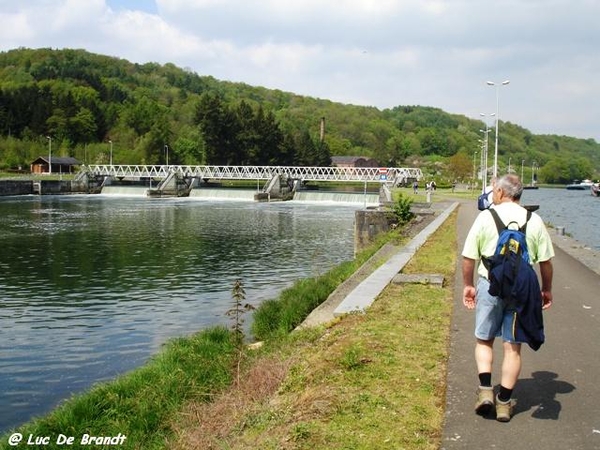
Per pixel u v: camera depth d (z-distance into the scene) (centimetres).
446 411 678
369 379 781
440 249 2216
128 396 1041
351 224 6212
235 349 1242
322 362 875
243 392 911
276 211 7900
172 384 1035
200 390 1015
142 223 6225
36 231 5428
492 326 644
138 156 15562
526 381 777
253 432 695
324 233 5428
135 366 1805
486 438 611
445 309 1188
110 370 1773
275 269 3612
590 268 1789
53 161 13738
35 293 2905
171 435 850
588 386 757
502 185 661
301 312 1641
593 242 4128
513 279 616
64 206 8550
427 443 601
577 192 17300
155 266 3691
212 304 2659
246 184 13825
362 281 1586
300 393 779
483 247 652
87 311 2538
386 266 1773
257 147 14200
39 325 2306
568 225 5684
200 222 6369
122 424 916
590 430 629
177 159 16200
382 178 6197
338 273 2223
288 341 1137
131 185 13300
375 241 3266
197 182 11781
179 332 2198
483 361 661
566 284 1517
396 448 590
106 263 3788
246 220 6619
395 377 786
